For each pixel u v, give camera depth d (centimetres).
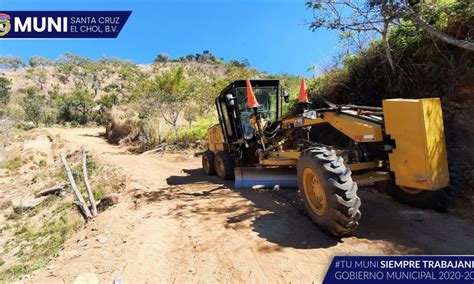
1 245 835
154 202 621
